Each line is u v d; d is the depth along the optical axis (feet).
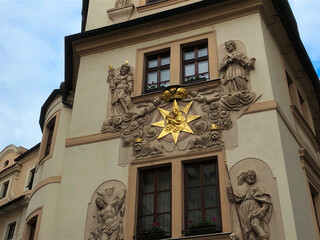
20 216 75.66
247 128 42.96
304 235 38.73
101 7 61.62
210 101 45.62
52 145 57.57
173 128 45.68
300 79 61.41
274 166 40.01
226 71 46.96
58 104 62.49
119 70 53.42
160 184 44.24
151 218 42.75
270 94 44.24
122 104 49.55
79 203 45.24
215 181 42.27
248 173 39.93
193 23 52.65
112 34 56.03
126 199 43.55
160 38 53.83
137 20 54.29
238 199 39.06
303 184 44.16
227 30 50.65
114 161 46.39
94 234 42.42
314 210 46.03
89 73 54.80
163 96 47.91
